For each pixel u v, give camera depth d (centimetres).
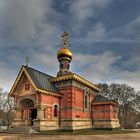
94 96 4341
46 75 3719
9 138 1988
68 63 4225
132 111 6688
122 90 6569
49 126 3016
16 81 3319
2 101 6272
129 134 2955
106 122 3794
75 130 3178
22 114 3325
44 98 3061
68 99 3322
